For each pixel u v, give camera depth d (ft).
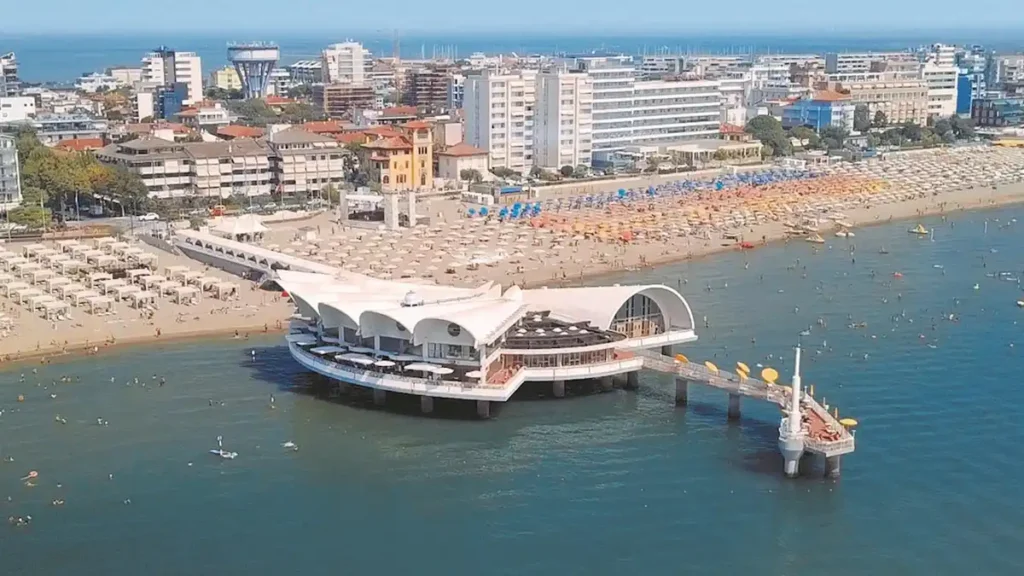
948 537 408.46
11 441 501.56
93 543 406.00
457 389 531.50
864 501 438.40
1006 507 431.43
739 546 402.52
